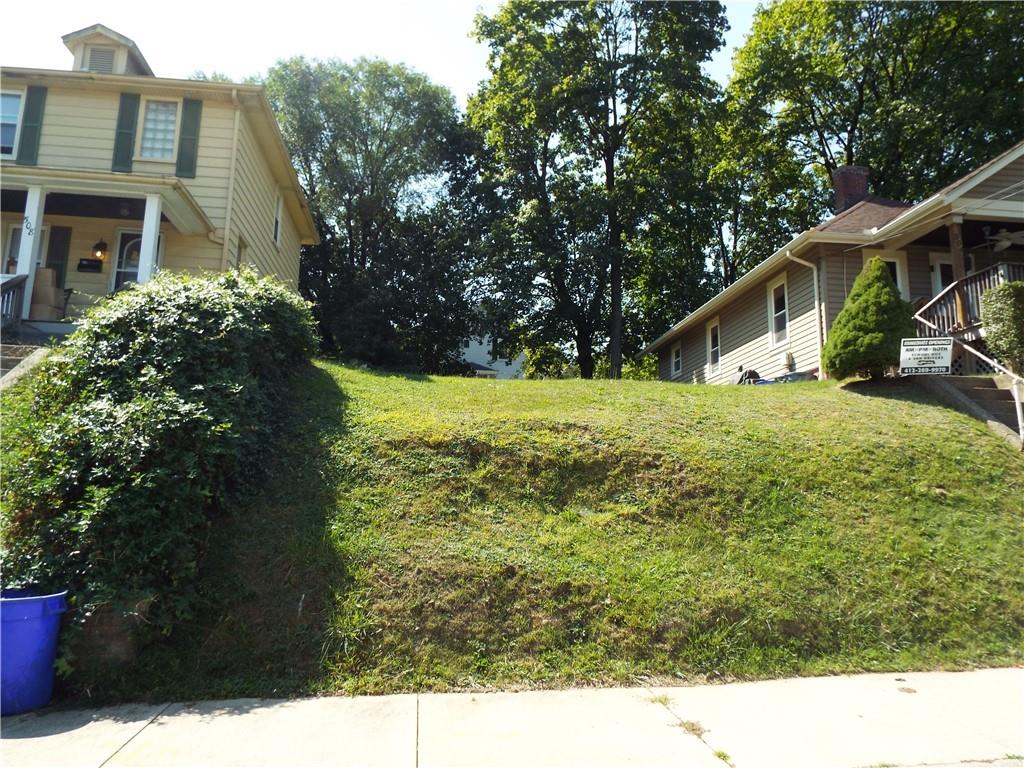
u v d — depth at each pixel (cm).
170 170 1357
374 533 589
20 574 459
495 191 2811
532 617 527
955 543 642
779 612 549
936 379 974
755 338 1816
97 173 1121
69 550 470
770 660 515
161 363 600
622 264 2575
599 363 3100
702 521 648
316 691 457
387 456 700
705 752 371
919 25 2503
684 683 486
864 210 1609
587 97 2373
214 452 535
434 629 508
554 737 390
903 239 1402
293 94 2906
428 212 3092
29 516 493
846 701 452
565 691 468
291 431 730
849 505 686
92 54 1540
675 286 2842
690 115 2442
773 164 2852
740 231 3056
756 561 602
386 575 545
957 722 417
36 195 1138
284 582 533
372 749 372
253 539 572
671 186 2391
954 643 546
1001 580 603
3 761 352
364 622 504
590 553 595
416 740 384
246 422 641
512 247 2470
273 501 621
